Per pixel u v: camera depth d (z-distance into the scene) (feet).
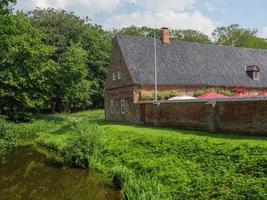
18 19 150.00
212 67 142.61
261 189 41.39
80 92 176.55
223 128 75.15
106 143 77.71
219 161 52.60
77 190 56.44
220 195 43.47
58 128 117.80
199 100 82.69
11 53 137.28
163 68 131.44
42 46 154.92
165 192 47.60
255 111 67.46
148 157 63.36
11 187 59.41
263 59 160.15
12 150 91.40
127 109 126.11
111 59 139.85
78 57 168.25
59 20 196.85
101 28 246.06
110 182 57.21
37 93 152.46
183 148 61.67
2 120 104.58
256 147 52.70
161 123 98.58
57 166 72.38
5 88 143.54
